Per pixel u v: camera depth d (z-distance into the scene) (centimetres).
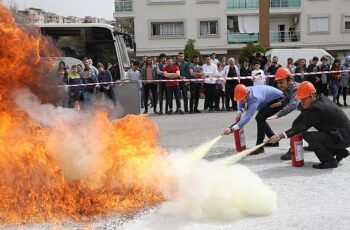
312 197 462
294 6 3891
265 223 389
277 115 652
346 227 378
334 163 583
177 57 1396
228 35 3878
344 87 1409
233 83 1322
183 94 1330
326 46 3944
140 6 3809
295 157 597
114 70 1388
